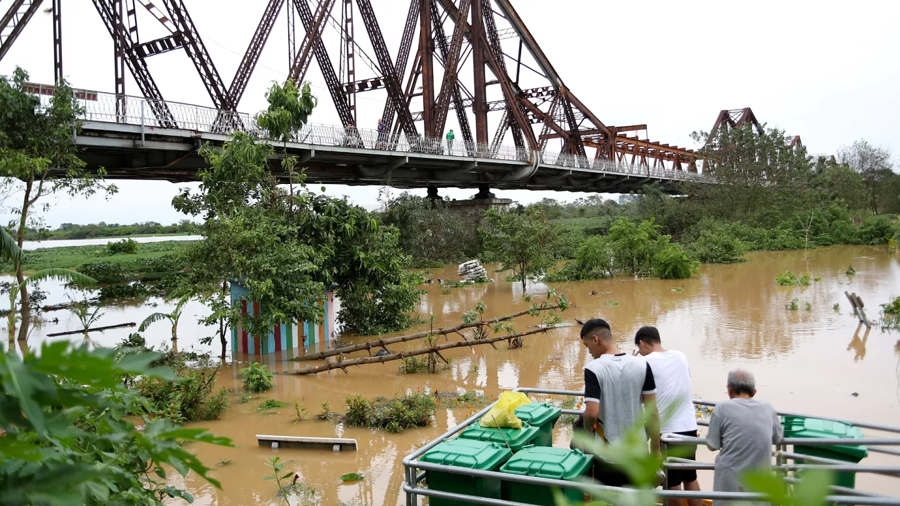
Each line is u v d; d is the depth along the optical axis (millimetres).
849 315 15336
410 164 32531
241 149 14141
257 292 12805
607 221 59844
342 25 30578
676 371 4953
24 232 15211
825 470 558
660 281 24812
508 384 10547
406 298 15984
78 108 15383
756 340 12930
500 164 35969
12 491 1178
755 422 4133
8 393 984
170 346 14938
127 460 2777
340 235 15406
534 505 4023
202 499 6336
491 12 42938
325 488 6547
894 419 7797
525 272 24938
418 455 4562
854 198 57000
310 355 12578
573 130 49719
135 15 21609
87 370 1010
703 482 6340
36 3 18219
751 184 45438
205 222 13945
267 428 8695
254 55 24828
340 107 30234
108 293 23922
